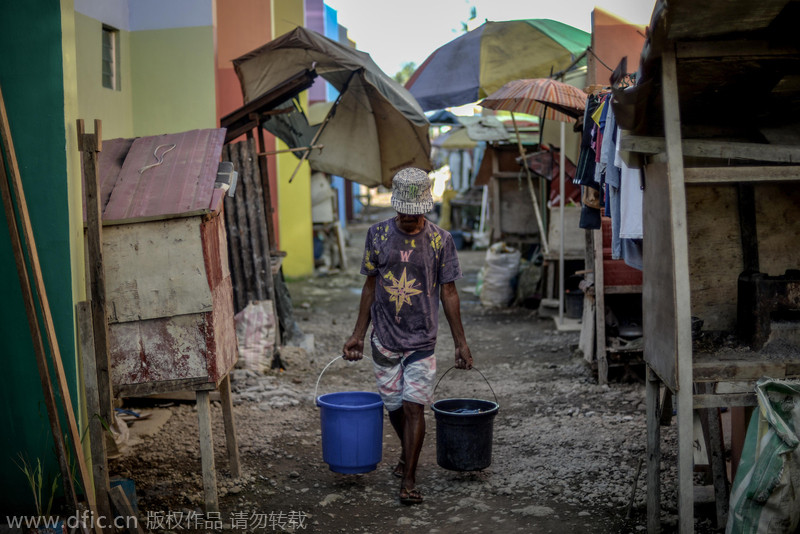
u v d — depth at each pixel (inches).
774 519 119.2
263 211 293.1
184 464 193.5
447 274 172.9
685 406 121.9
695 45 120.1
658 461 145.3
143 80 321.4
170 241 146.6
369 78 294.5
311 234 584.4
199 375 150.6
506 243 468.4
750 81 131.7
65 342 143.9
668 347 126.5
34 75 140.3
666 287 126.7
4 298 142.9
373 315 175.8
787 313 136.3
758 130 139.0
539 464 191.6
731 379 125.9
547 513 161.8
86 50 273.9
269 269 294.8
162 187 153.4
